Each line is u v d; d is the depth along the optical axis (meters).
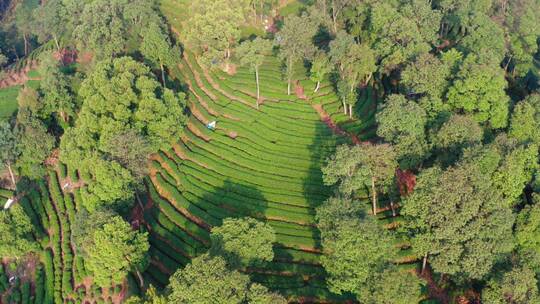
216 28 114.62
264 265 73.12
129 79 101.38
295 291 77.25
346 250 66.62
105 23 123.12
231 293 63.25
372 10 120.62
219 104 116.31
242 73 124.25
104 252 74.75
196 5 123.62
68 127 108.62
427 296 77.75
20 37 167.25
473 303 76.12
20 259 93.88
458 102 95.12
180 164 102.50
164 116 99.69
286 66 120.88
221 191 95.88
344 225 67.19
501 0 139.25
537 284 71.31
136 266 78.81
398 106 87.50
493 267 71.50
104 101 97.81
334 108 114.19
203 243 86.81
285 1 152.88
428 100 95.44
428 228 72.75
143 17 126.44
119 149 88.81
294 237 85.56
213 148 105.06
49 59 116.88
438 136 85.50
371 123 108.69
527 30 127.25
